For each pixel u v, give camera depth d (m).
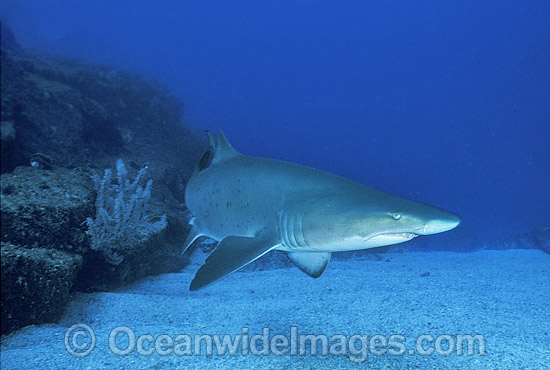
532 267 9.09
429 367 3.08
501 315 4.49
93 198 6.16
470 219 39.72
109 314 4.80
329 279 6.95
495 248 17.97
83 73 18.97
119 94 19.17
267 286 6.50
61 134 12.23
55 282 4.39
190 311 4.85
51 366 3.21
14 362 3.29
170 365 3.17
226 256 3.19
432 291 5.69
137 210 6.68
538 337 3.77
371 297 5.25
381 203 2.92
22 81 13.16
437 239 17.64
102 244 5.83
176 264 8.27
